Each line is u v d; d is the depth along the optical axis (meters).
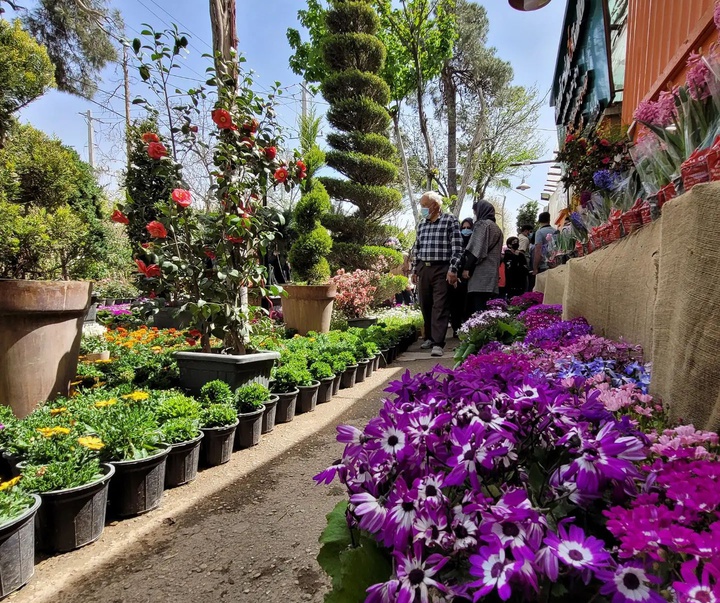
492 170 20.25
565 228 5.03
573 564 0.63
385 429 1.01
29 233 3.56
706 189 1.37
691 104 2.11
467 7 18.44
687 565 0.56
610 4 6.05
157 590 1.58
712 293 1.30
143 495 2.11
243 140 3.55
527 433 0.97
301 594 1.53
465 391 1.12
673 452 0.89
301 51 13.52
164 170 3.42
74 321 3.15
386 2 12.36
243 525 2.00
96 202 8.66
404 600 0.68
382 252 8.92
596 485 0.78
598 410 1.01
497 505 0.73
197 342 4.85
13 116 5.65
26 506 1.67
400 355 6.41
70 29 12.28
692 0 3.25
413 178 21.06
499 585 0.61
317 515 2.07
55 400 2.98
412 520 0.79
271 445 3.05
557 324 2.99
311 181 7.59
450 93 18.33
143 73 3.38
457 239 5.62
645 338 2.11
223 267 3.35
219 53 3.60
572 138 3.83
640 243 2.29
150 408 2.66
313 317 6.19
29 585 1.62
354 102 9.36
